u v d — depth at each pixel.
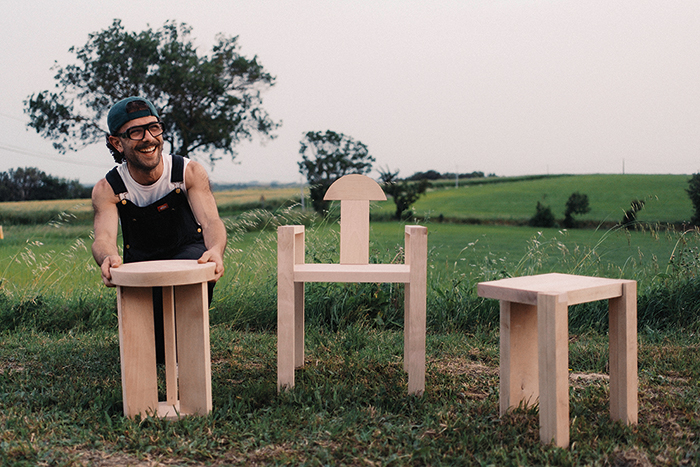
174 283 1.85
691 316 3.72
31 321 3.73
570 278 1.98
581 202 27.23
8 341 3.27
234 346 3.22
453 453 1.68
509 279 1.98
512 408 1.96
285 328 2.29
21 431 1.79
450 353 3.08
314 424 1.89
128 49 25.97
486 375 2.64
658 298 3.87
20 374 2.55
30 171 29.78
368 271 2.27
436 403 2.13
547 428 1.71
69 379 2.43
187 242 2.56
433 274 4.99
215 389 2.29
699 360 2.75
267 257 4.75
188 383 2.00
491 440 1.75
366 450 1.73
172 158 2.46
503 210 31.41
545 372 1.70
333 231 4.64
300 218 4.96
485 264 4.64
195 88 25.88
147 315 1.98
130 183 2.39
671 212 22.31
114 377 2.51
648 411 2.05
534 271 4.58
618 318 1.88
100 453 1.68
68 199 30.16
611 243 8.55
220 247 2.25
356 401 2.15
